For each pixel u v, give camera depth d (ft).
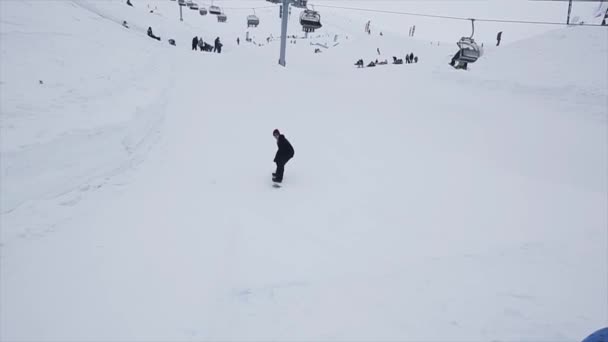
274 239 16.65
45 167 17.88
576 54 68.44
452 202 23.07
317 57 135.03
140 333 10.47
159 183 21.50
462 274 14.01
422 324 10.64
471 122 48.03
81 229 15.70
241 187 22.57
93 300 11.68
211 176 23.66
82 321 10.78
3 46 27.63
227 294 12.46
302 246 16.22
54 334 10.23
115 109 26.81
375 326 10.59
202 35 125.08
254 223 18.06
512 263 15.26
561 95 60.64
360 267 14.66
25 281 12.16
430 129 43.14
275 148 30.35
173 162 24.91
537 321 10.89
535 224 20.62
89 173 19.76
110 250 14.48
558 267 15.07
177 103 36.76
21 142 17.81
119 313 11.21
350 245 16.66
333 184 24.56
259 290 12.73
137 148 24.77
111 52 40.16
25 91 23.26
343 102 51.80
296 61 113.50
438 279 13.56
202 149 27.96
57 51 31.89
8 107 20.57
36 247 13.99
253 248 15.69
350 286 13.03
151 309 11.50
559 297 12.48
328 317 11.11
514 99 64.13
